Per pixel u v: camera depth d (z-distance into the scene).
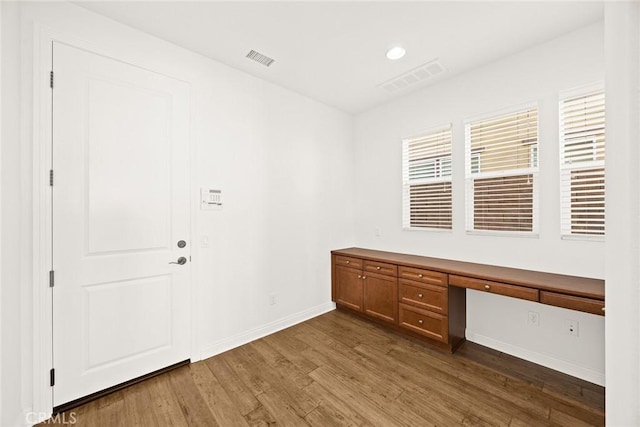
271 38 2.16
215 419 1.68
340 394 1.91
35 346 1.64
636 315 0.67
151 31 2.06
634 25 0.66
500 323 2.47
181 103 2.26
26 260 1.62
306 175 3.25
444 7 1.82
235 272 2.59
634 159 0.67
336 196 3.61
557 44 2.13
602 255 1.98
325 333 2.86
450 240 2.84
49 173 1.69
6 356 1.49
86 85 1.83
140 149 2.05
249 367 2.23
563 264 2.15
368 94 3.19
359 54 2.38
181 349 2.25
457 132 2.75
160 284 2.15
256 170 2.77
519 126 2.37
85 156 1.82
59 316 1.73
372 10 1.85
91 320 1.85
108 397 1.87
